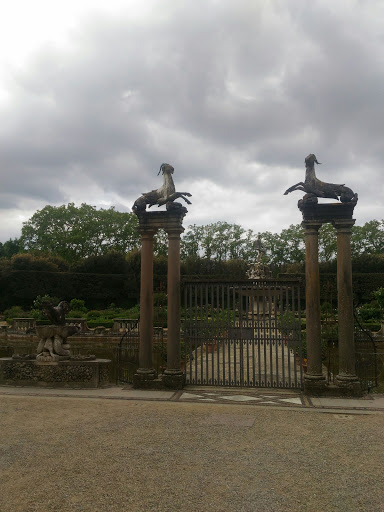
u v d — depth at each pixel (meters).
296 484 5.74
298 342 11.64
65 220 73.00
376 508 5.10
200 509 5.04
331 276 50.12
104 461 6.53
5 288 56.06
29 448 7.11
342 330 11.15
